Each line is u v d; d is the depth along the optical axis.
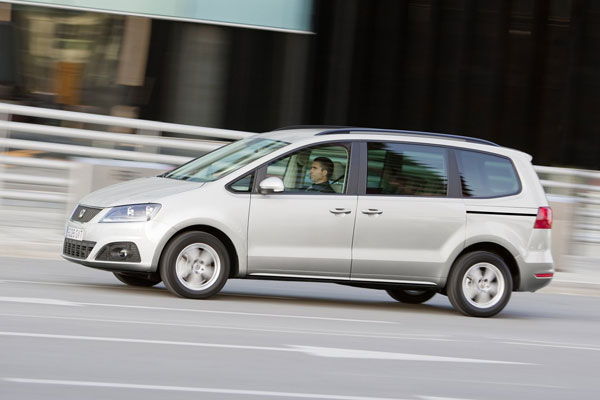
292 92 41.28
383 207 21.55
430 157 22.19
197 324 17.86
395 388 14.12
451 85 45.47
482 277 22.31
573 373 16.55
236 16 40.25
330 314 20.78
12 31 37.91
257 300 21.84
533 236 22.66
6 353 14.25
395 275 21.70
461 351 17.69
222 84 40.22
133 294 20.88
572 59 47.81
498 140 46.72
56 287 21.25
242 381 13.74
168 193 20.56
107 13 38.84
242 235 20.70
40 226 30.72
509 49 46.62
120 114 39.12
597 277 31.72
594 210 35.56
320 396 13.23
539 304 26.50
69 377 13.13
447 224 21.98
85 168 29.67
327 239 21.20
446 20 45.16
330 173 21.45
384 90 43.66
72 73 38.56
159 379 13.44
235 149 22.23
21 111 31.80
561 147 48.09
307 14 41.38
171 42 39.62
